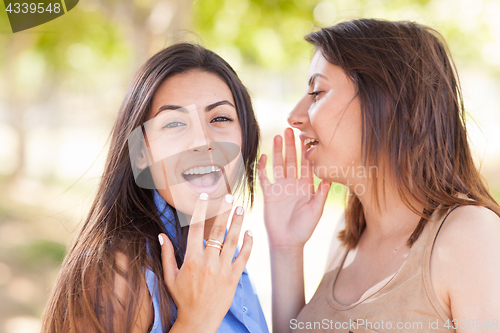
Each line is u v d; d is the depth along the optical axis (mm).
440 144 1312
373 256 1392
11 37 9594
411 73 1326
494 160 6172
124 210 1203
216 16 6621
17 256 5008
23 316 4043
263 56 8477
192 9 4910
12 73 10039
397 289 1200
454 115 1370
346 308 1315
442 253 1154
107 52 8148
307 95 1555
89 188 1449
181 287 1062
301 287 1661
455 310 1104
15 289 4449
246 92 1402
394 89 1323
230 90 1317
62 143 11062
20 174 9445
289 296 1640
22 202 7117
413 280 1182
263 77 9742
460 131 1374
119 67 8656
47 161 10242
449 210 1210
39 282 4621
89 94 10992
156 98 1220
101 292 1043
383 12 5336
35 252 5086
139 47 5000
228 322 1258
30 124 12422
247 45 7461
